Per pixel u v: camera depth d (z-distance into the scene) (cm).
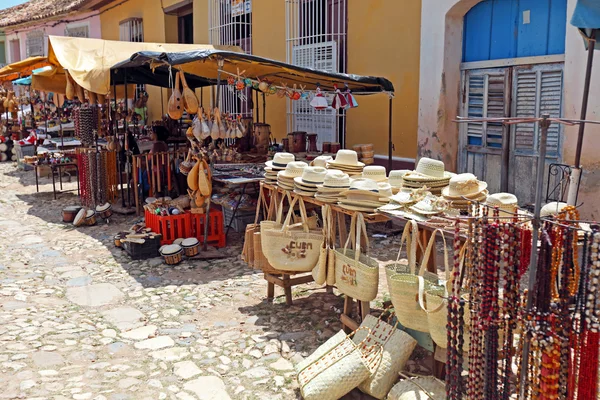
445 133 809
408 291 339
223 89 1325
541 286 251
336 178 428
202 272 624
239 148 970
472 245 274
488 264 262
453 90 804
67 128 1387
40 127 1470
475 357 276
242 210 779
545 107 695
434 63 802
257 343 440
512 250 259
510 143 743
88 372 395
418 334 370
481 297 267
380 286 555
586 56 617
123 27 1752
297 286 566
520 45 720
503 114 748
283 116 1141
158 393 368
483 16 766
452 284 292
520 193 736
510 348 273
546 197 654
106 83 855
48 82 1072
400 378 361
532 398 256
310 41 1058
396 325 372
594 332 237
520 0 714
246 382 382
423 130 834
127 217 902
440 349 343
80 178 961
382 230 760
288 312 500
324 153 891
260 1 1183
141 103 1241
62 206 1005
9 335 452
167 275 615
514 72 728
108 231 818
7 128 1661
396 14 868
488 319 264
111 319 494
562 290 246
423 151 838
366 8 923
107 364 408
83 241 764
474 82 787
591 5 449
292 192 473
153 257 680
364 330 388
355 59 958
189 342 445
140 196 924
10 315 496
